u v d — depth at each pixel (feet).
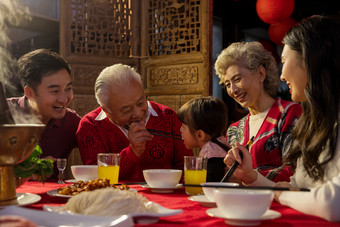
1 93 3.74
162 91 12.61
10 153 3.28
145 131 6.36
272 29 16.78
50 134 7.90
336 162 3.78
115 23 12.76
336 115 3.89
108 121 7.70
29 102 7.65
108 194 3.00
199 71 12.14
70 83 7.69
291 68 4.36
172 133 8.05
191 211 3.42
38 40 16.81
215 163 5.72
